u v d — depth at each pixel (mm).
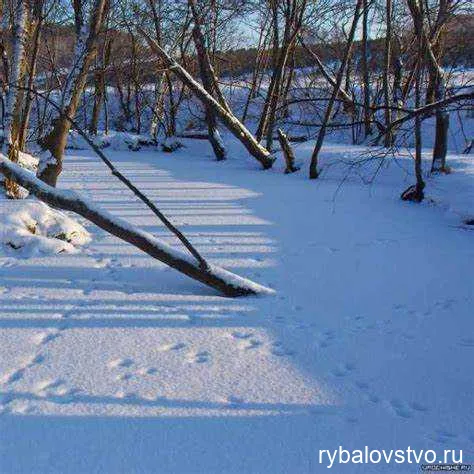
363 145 18062
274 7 19094
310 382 4211
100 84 24141
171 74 24328
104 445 3414
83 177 14867
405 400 3998
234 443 3459
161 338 4895
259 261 7297
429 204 10969
